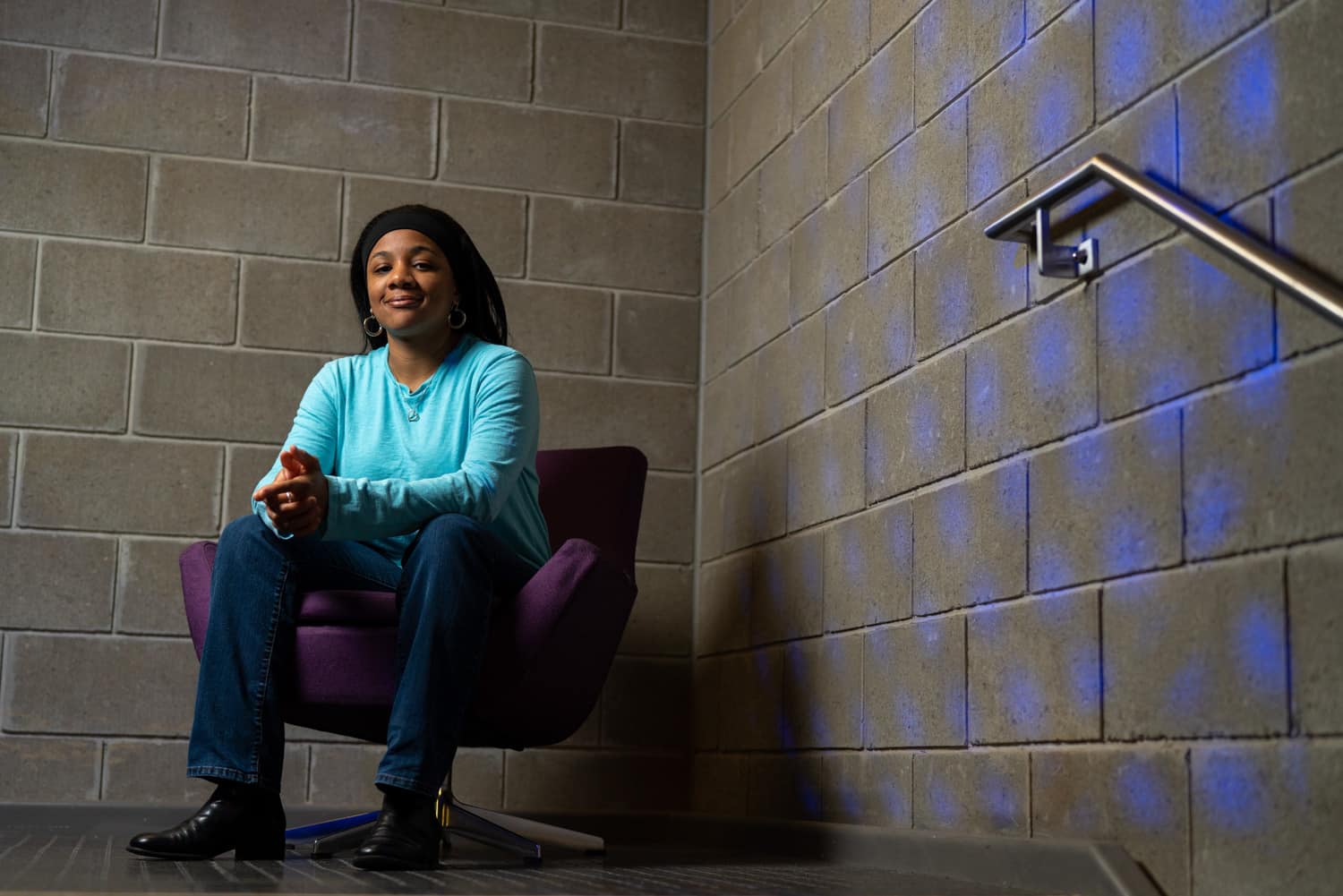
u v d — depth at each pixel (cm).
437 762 217
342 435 262
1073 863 191
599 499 302
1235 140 174
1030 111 223
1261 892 162
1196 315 179
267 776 225
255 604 229
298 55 365
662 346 379
